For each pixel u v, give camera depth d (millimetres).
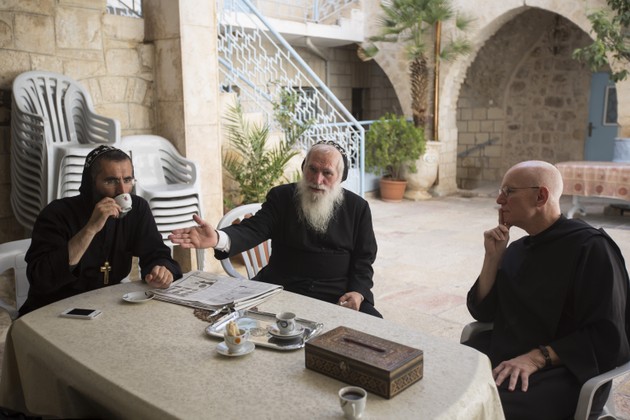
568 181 7148
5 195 4191
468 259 5469
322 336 1549
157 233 2475
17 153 3969
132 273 4691
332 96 7711
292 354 1617
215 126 4734
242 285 2225
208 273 2391
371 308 2613
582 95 10438
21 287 2777
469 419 1346
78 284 2312
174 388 1420
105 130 4109
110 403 1435
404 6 8914
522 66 10914
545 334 2023
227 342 1602
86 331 1792
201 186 4691
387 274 4988
